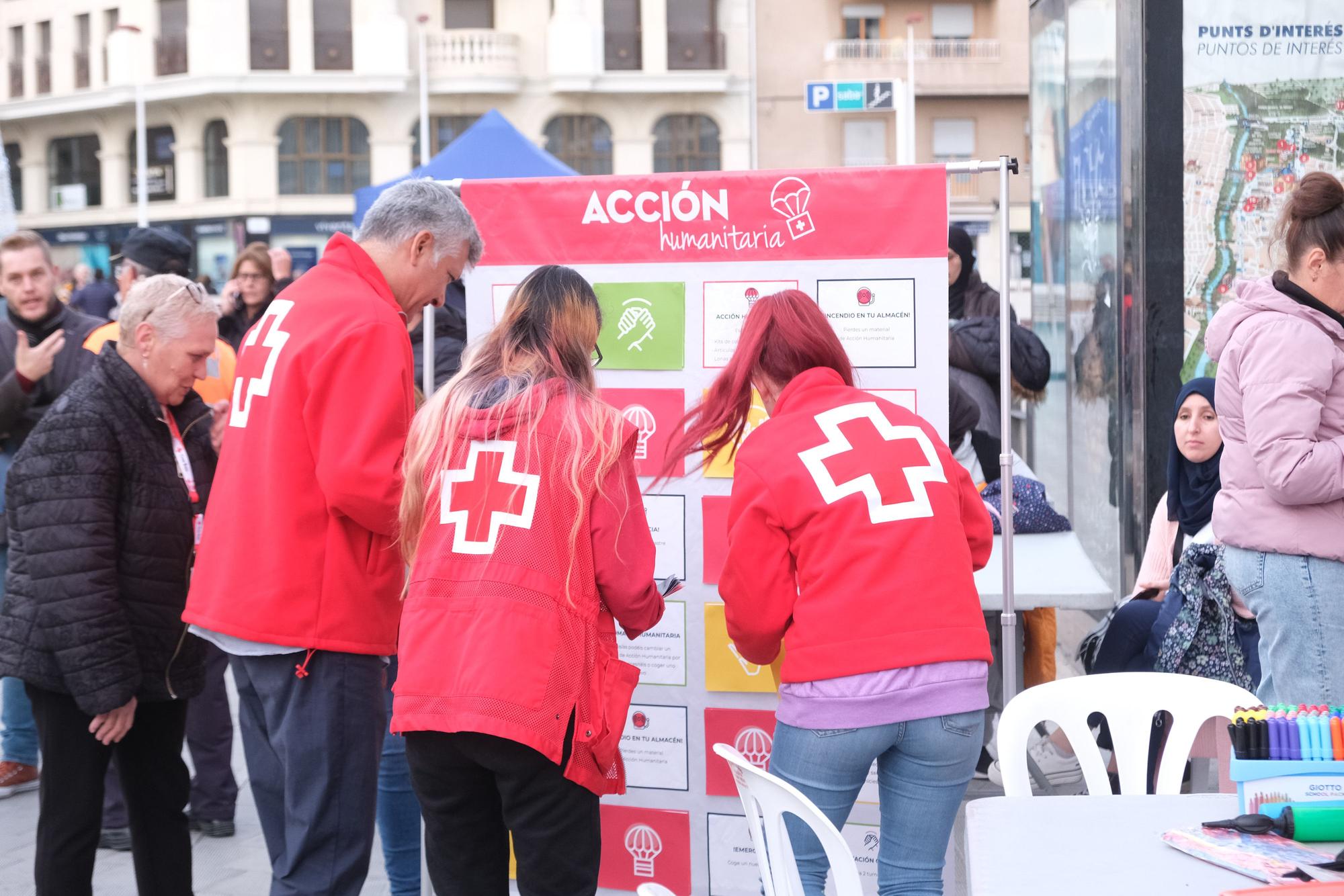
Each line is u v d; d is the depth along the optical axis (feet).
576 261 11.91
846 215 11.35
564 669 8.55
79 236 111.04
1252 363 10.30
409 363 9.75
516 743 8.47
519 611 8.51
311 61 101.14
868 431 9.11
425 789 8.91
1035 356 17.40
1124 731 9.12
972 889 6.24
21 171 113.91
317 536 9.62
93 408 10.38
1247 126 16.69
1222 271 16.88
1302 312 10.24
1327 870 6.23
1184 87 16.71
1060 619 22.97
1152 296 16.98
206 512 10.11
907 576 8.70
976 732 8.81
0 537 15.87
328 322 9.57
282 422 9.52
